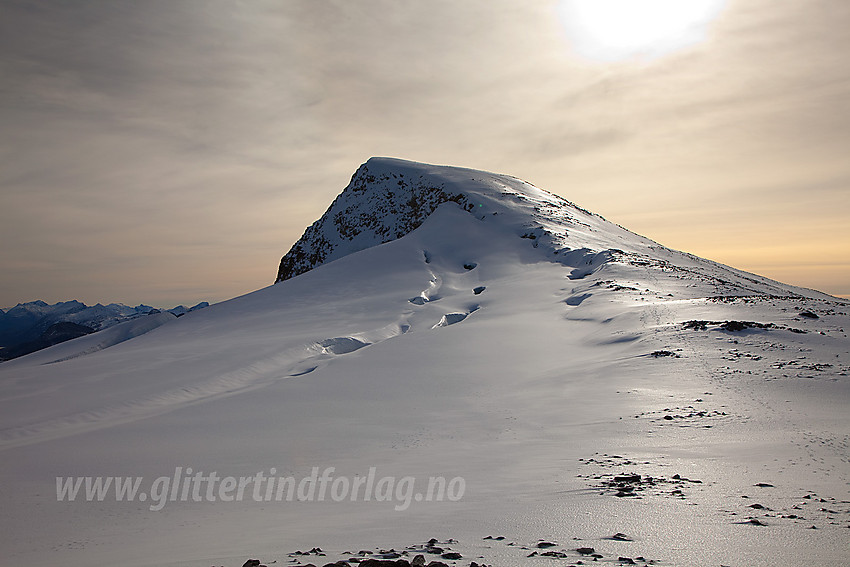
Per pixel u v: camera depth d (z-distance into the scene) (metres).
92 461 19.41
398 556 6.95
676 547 7.02
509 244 85.44
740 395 21.34
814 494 9.85
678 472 12.36
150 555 8.87
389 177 131.88
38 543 11.29
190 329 61.09
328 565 6.29
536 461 14.88
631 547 7.11
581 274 65.00
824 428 16.20
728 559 6.46
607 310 42.91
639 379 25.23
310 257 126.00
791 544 6.96
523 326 43.09
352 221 126.06
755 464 12.67
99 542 10.91
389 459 17.16
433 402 26.08
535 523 8.75
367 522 10.08
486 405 24.45
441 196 112.12
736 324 32.72
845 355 26.83
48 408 31.47
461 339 40.25
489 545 7.48
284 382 32.53
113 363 42.53
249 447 20.12
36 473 18.16
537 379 28.59
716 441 15.51
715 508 9.06
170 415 26.75
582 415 20.64
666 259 91.06
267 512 12.59
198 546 9.29
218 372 37.59
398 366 34.22
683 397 21.70
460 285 69.69
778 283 97.31
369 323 52.81
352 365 35.22
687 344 30.53
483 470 14.45
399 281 71.56
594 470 13.12
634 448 15.43
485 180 120.00
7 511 14.35
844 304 42.34
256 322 59.22
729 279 85.62
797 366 25.16
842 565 6.15
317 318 57.22
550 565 6.31
